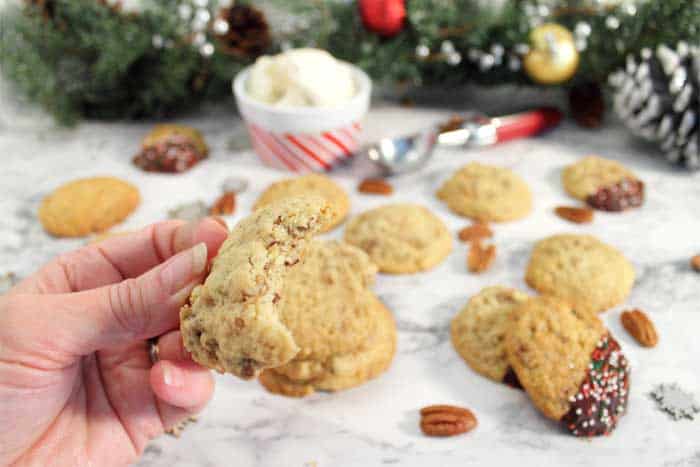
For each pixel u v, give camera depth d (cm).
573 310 49
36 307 40
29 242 59
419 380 49
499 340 49
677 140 63
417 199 63
